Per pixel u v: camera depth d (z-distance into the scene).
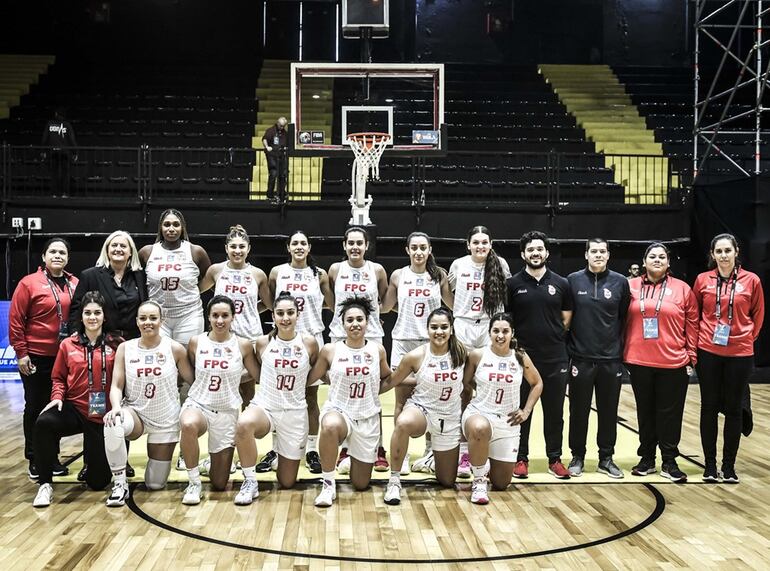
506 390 4.70
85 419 4.66
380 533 3.99
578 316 5.18
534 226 10.60
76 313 4.90
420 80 9.07
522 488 4.88
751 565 3.60
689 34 17.03
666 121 14.84
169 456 4.75
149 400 4.64
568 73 16.53
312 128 12.07
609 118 14.88
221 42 17.20
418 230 10.47
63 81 15.05
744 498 4.68
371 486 4.89
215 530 4.03
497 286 5.20
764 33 15.57
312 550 3.75
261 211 10.32
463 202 10.51
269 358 4.71
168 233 5.32
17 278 10.20
